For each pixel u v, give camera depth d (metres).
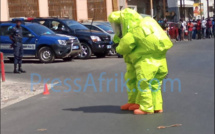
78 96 9.41
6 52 15.86
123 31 7.17
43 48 15.68
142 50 6.89
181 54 14.77
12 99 9.44
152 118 7.09
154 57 6.95
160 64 6.96
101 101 8.77
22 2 25.06
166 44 6.85
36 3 25.70
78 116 7.57
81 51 16.75
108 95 9.33
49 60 15.67
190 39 29.52
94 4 29.98
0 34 16.03
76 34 17.34
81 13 28.69
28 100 9.26
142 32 6.80
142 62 6.95
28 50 15.80
